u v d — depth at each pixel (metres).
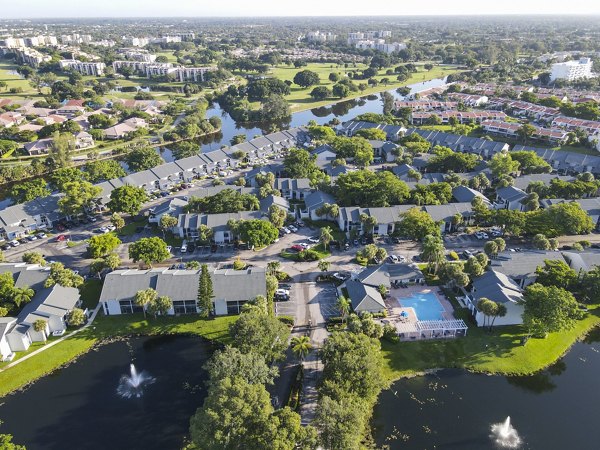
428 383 88.69
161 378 90.75
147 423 80.75
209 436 65.19
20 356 95.94
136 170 197.12
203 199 155.00
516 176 188.88
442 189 159.00
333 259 131.38
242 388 69.06
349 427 66.94
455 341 98.75
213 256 134.12
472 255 130.25
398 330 99.75
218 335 101.94
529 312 95.56
